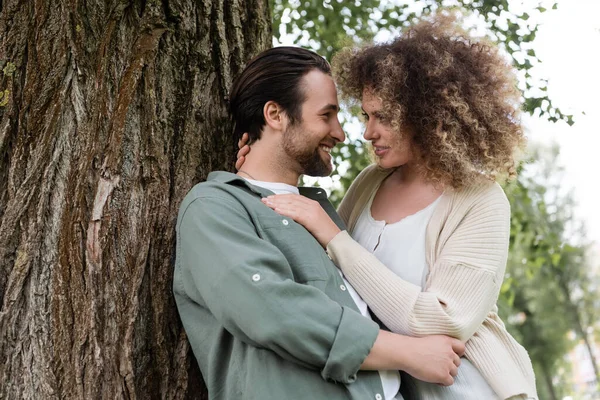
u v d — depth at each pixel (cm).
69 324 150
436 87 167
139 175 164
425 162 169
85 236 154
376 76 169
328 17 456
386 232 172
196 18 189
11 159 159
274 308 133
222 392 149
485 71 172
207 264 142
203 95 184
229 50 197
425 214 169
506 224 163
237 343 146
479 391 155
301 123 174
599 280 1405
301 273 151
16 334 149
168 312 162
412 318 150
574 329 1455
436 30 176
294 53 177
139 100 169
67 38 166
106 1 174
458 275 157
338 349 134
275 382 138
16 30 166
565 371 1666
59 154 159
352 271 157
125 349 152
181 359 162
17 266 151
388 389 148
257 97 176
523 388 154
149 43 174
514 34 356
